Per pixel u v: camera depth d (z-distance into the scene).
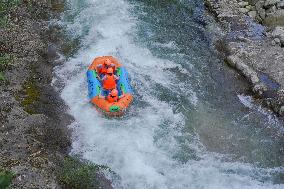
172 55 38.59
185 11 44.09
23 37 37.84
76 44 38.78
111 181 27.70
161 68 37.22
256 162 30.16
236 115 33.66
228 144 31.31
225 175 28.97
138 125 31.92
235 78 36.84
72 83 34.81
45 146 28.86
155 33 40.84
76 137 30.62
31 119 30.36
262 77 36.53
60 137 30.19
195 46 39.81
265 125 32.97
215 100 34.78
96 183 27.14
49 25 40.44
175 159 29.77
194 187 28.02
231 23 42.22
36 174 26.14
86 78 35.22
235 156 30.47
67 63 36.62
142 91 34.84
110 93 32.38
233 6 44.16
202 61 38.31
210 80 36.53
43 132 29.94
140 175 28.41
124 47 38.88
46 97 33.03
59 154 28.66
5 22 38.66
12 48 36.38
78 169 27.33
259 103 34.69
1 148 27.70
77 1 43.84
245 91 35.78
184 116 33.09
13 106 31.00
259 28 41.66
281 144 31.62
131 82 35.53
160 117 32.75
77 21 41.25
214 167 29.48
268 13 42.44
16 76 33.75
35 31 39.16
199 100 34.66
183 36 40.84
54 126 30.80
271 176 29.22
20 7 41.00
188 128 32.16
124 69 35.03
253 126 32.84
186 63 37.97
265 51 38.88
